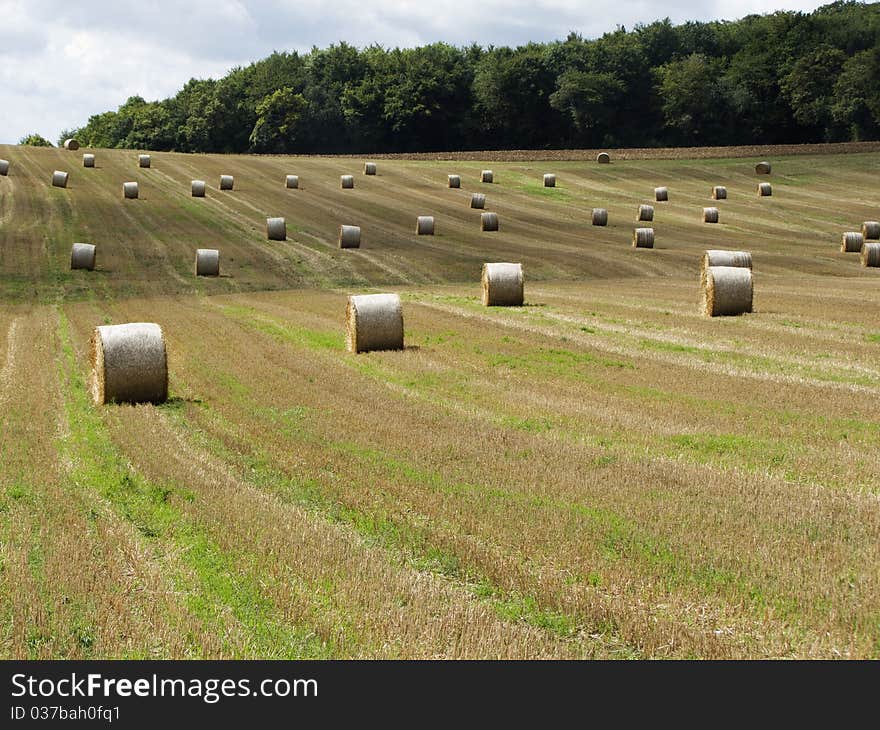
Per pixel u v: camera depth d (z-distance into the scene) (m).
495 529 19.95
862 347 42.31
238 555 18.86
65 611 16.31
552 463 25.11
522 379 37.50
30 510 21.78
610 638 15.41
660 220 115.69
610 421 30.00
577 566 17.88
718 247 96.94
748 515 20.52
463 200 126.62
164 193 117.31
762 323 49.97
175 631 15.60
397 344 45.22
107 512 21.77
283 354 44.69
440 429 29.38
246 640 15.34
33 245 84.81
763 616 15.74
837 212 122.00
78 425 30.94
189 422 31.12
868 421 29.20
